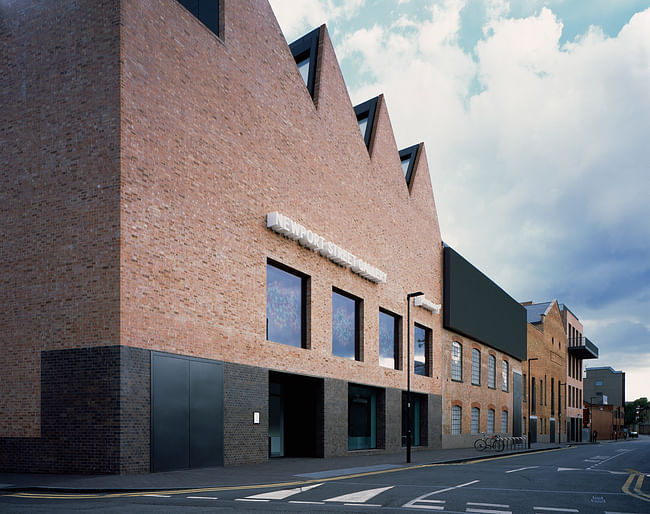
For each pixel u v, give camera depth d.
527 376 58.50
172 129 16.59
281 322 21.73
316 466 18.73
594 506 10.38
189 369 16.39
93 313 14.57
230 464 17.77
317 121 24.77
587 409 88.00
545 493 12.21
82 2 15.95
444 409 37.47
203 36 18.22
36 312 15.36
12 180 16.30
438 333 37.59
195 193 17.28
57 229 15.40
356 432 27.22
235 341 18.56
